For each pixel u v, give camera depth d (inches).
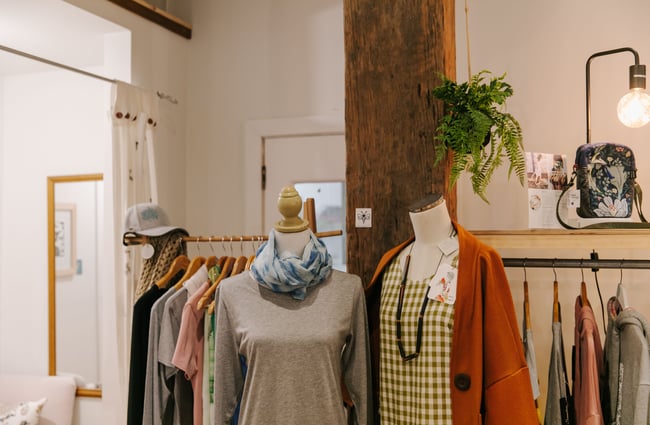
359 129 79.6
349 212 79.7
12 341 143.6
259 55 131.1
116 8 114.2
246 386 65.2
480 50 109.6
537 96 106.3
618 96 101.8
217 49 134.9
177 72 133.1
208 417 79.5
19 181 144.9
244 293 68.4
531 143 106.3
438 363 64.0
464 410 62.8
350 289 69.0
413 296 67.0
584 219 73.3
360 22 80.1
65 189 140.2
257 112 131.0
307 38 127.3
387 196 78.0
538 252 103.6
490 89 70.2
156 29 126.1
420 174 76.5
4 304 145.1
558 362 69.7
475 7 110.1
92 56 133.1
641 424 62.1
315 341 64.1
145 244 91.3
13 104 145.9
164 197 128.0
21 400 132.8
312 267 66.5
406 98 77.5
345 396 72.4
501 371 62.4
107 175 119.8
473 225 107.9
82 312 136.6
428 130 76.3
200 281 84.1
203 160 135.3
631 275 99.0
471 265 64.1
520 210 105.5
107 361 117.2
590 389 65.2
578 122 103.9
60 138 141.2
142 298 83.2
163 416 79.4
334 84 124.8
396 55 78.3
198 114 135.9
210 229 134.1
